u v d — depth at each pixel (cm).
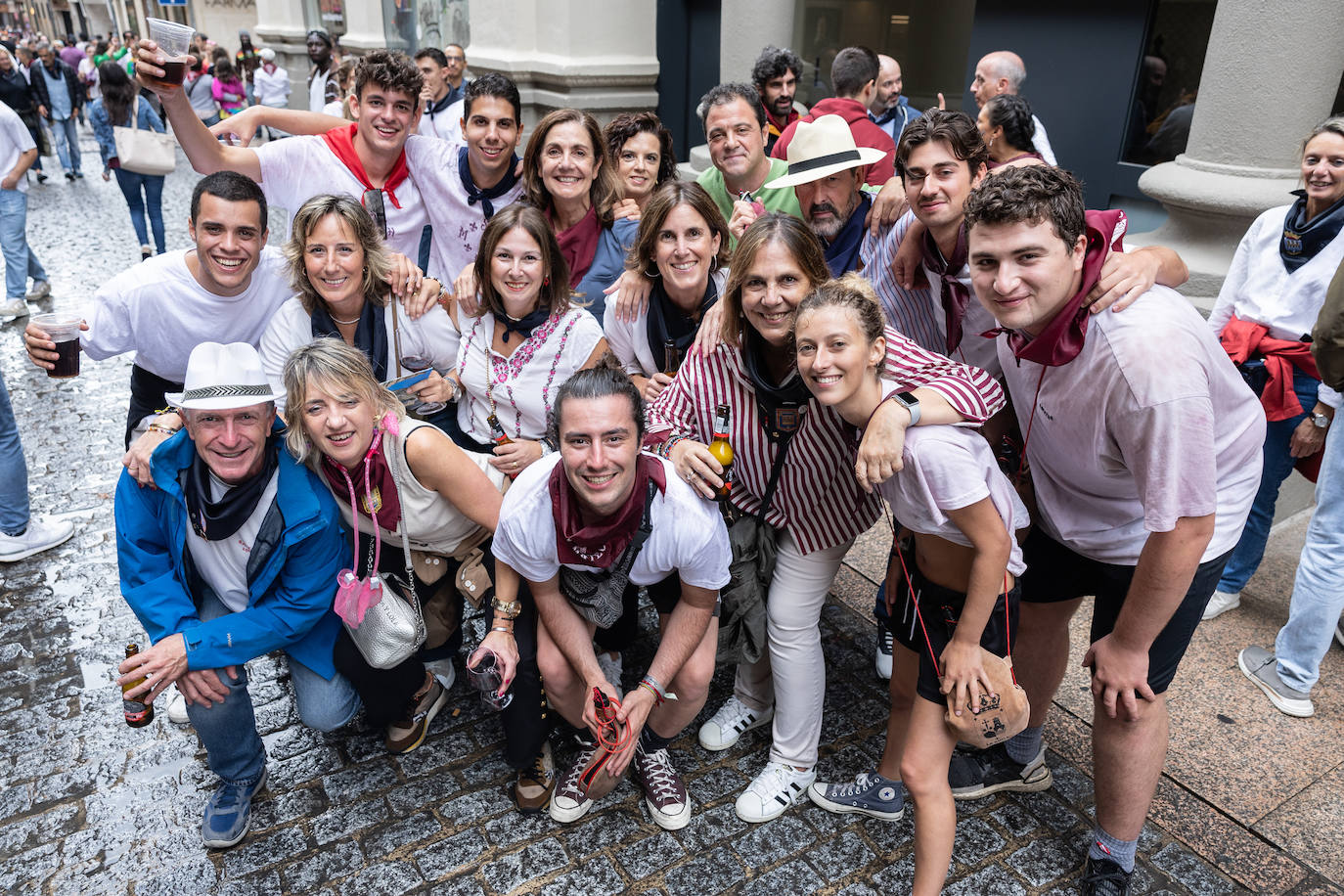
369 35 1326
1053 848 253
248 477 240
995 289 185
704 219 260
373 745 294
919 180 243
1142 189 416
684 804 263
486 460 275
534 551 231
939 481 194
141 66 310
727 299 233
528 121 809
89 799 268
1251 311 325
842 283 200
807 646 261
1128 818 227
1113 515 223
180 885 240
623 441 208
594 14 740
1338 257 299
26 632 343
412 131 359
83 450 484
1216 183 383
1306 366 306
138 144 489
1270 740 290
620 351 298
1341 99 407
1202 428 183
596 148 324
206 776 278
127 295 291
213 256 279
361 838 256
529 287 269
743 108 358
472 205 357
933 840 219
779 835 259
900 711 255
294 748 292
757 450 248
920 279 269
